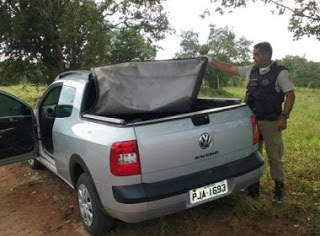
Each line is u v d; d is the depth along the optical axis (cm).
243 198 424
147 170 306
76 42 1242
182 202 318
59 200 478
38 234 396
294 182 505
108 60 1369
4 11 1129
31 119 496
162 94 376
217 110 348
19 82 1293
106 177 316
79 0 1174
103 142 317
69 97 427
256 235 363
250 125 371
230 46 3619
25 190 525
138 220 309
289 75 398
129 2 1231
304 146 736
